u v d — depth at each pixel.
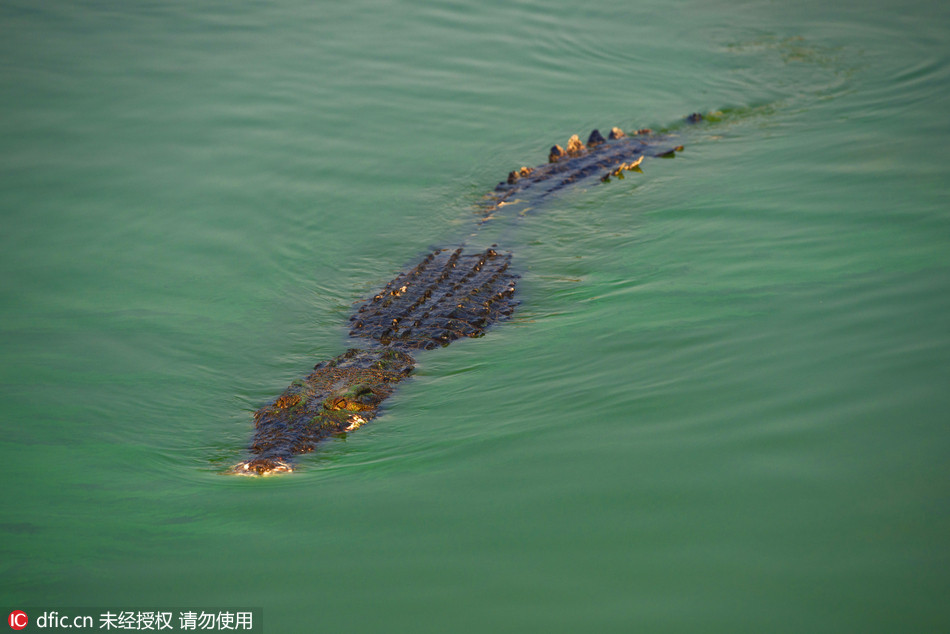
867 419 7.70
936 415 7.61
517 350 10.36
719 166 15.84
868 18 22.28
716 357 9.22
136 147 15.52
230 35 20.05
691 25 22.36
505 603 6.03
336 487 7.82
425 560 6.56
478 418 8.81
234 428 9.05
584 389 9.03
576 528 6.75
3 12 19.73
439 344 10.80
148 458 8.42
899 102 17.58
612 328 10.45
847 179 14.03
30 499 7.60
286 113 17.27
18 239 12.66
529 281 12.57
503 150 17.06
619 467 7.49
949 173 13.62
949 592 5.73
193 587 6.41
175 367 10.21
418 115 17.77
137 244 12.99
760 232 12.66
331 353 10.79
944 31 20.95
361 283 12.80
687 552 6.36
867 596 5.78
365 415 9.17
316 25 20.94
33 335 10.59
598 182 15.99
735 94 19.11
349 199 14.98
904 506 6.57
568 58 20.56
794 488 6.93
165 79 17.91
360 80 18.75
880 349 8.80
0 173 14.20
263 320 11.52
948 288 9.87
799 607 5.75
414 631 5.83
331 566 6.59
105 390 9.58
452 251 13.56
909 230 11.72
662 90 19.44
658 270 12.05
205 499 7.71
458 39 20.91
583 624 5.76
